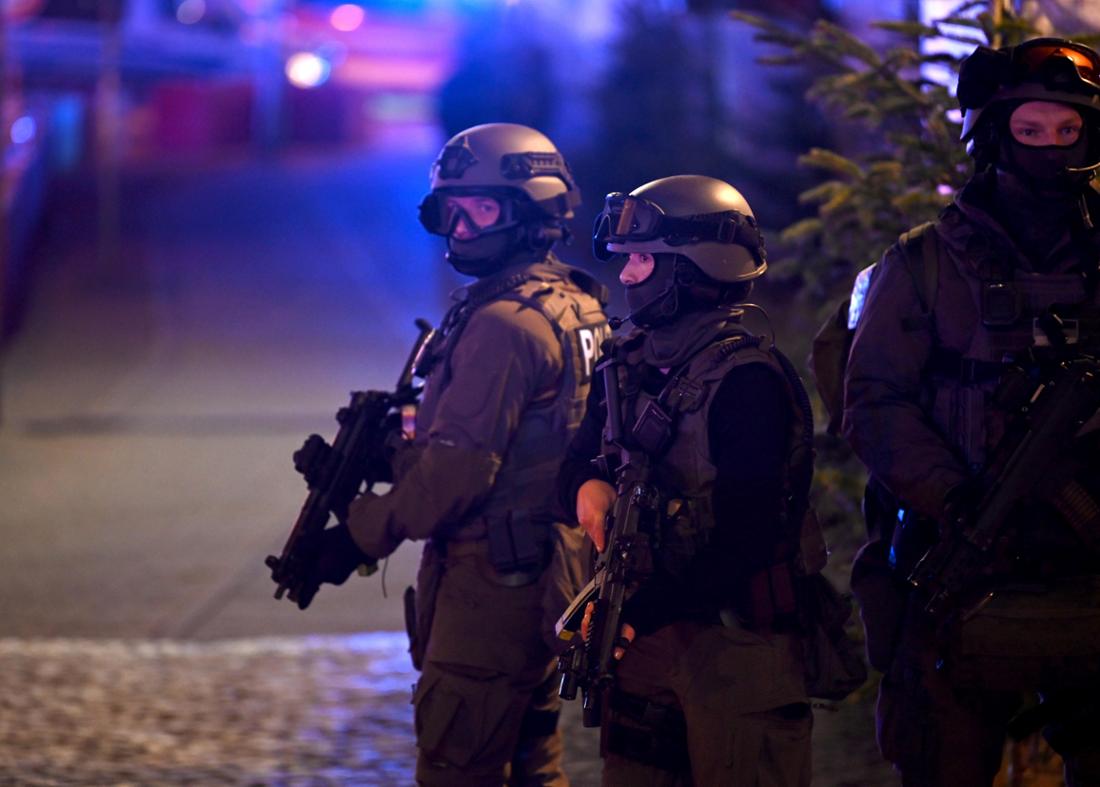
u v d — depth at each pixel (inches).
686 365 428.1
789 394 428.1
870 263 681.6
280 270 4094.5
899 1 1091.9
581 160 3348.9
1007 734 454.0
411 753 775.1
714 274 426.9
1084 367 403.2
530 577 522.0
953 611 415.8
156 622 1181.7
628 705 441.7
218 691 918.4
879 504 460.8
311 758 766.5
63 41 6466.5
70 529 1556.3
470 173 538.0
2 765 751.7
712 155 2667.3
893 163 665.6
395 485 532.1
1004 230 423.8
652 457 427.5
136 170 6486.2
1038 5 768.9
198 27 7677.2
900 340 430.3
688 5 3105.3
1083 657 409.4
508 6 4338.1
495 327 520.4
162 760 762.8
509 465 523.5
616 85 3201.3
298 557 533.3
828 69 902.4
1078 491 406.6
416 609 554.9
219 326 3312.0
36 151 4817.9
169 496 1724.9
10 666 994.1
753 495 410.3
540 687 561.6
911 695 438.0
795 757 427.5
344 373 2726.4
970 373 422.6
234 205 5428.2
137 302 3627.0
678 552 418.3
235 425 2217.0
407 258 4301.2
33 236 4414.4
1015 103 419.5
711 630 424.8
